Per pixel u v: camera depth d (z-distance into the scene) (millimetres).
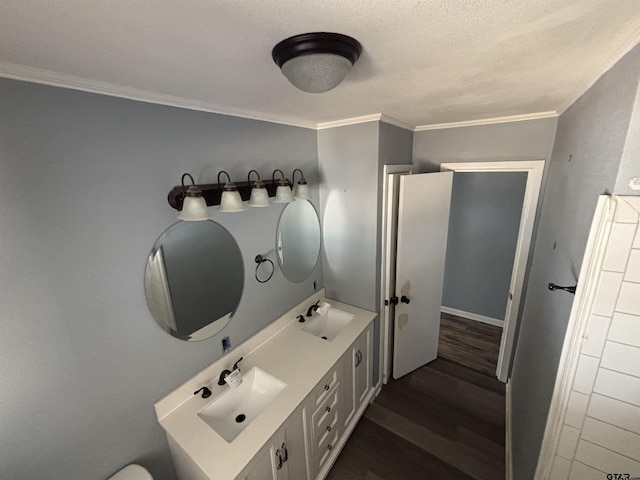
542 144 2035
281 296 2080
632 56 723
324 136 2146
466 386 2570
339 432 1951
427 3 557
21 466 974
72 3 513
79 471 1120
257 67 907
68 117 979
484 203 3262
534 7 584
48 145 944
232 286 1685
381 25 653
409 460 1927
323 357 1784
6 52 745
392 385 2609
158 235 1297
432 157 2531
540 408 1253
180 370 1455
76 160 1014
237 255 1693
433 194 2361
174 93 1201
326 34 678
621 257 813
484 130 2234
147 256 1266
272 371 1666
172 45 728
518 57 875
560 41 759
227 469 1143
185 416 1392
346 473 1853
